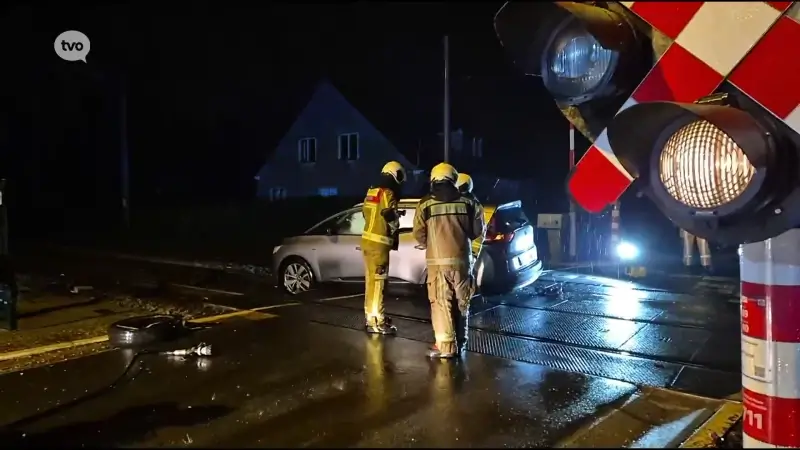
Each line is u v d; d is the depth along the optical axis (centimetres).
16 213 3131
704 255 1245
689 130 259
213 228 2355
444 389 532
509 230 955
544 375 571
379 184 736
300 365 605
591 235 1433
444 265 621
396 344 684
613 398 508
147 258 1814
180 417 474
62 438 438
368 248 729
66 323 835
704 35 270
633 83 282
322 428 449
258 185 3425
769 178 246
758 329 338
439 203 627
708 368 601
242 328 764
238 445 423
